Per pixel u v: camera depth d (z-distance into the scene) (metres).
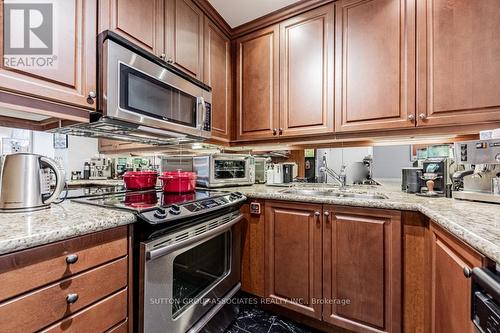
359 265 1.37
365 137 1.70
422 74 1.43
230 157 2.03
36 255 0.69
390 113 1.53
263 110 2.01
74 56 1.05
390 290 1.29
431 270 1.14
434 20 1.41
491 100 1.27
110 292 0.89
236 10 1.87
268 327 1.58
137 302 0.99
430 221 1.15
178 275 1.19
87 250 0.81
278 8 1.86
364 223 1.35
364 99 1.61
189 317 1.22
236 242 1.68
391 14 1.53
